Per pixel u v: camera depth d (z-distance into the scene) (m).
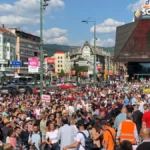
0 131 14.47
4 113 19.77
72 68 186.75
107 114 18.06
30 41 189.62
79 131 11.43
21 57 177.25
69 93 37.38
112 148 11.23
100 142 12.44
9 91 53.16
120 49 135.25
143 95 31.02
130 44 132.88
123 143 7.24
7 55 160.62
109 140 11.26
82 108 20.52
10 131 13.13
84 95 32.91
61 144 12.07
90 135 12.54
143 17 131.50
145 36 131.75
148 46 131.50
